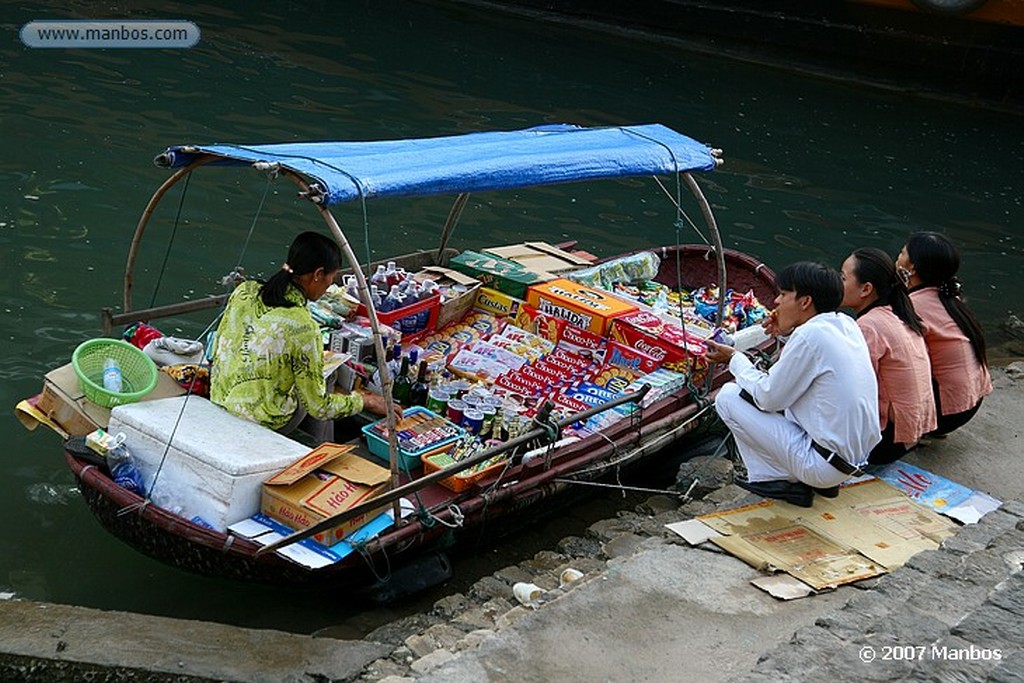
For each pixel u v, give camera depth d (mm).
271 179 4656
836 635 3852
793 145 13117
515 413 5727
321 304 6305
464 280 6941
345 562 4766
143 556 5344
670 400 6277
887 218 11164
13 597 5004
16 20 13547
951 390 5832
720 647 4090
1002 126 14891
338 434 5711
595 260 7629
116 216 8977
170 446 4848
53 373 5391
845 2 15883
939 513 5223
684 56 16547
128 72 12359
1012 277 10133
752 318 7293
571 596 4344
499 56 15195
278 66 13359
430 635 4469
